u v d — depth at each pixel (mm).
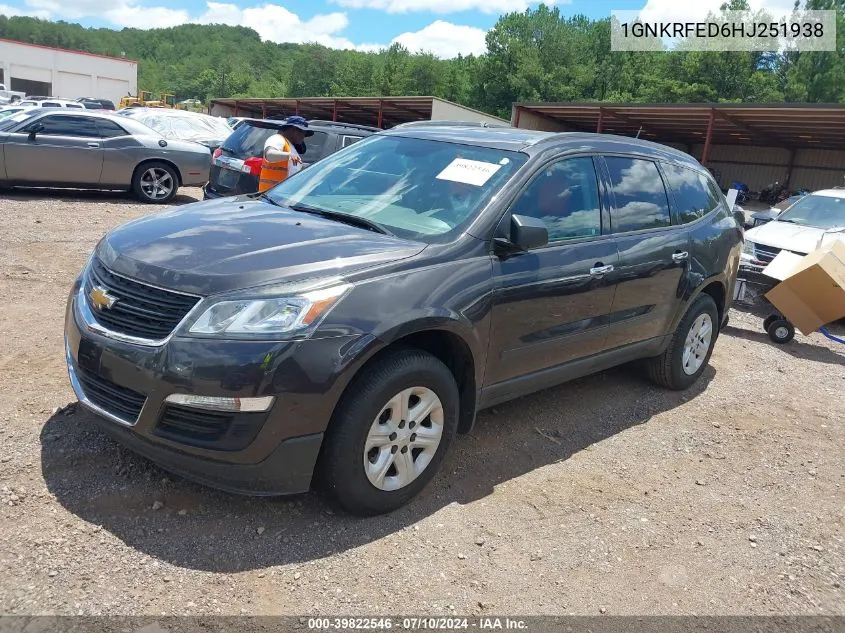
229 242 3326
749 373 6465
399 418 3299
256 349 2867
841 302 7105
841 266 7129
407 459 3385
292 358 2898
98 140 12273
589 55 70375
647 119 28781
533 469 4070
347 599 2783
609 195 4539
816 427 5266
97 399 3176
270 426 2906
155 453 2994
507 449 4270
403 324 3168
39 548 2820
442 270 3426
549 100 64188
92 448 3596
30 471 3332
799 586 3258
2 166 11586
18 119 11867
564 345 4207
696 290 5242
